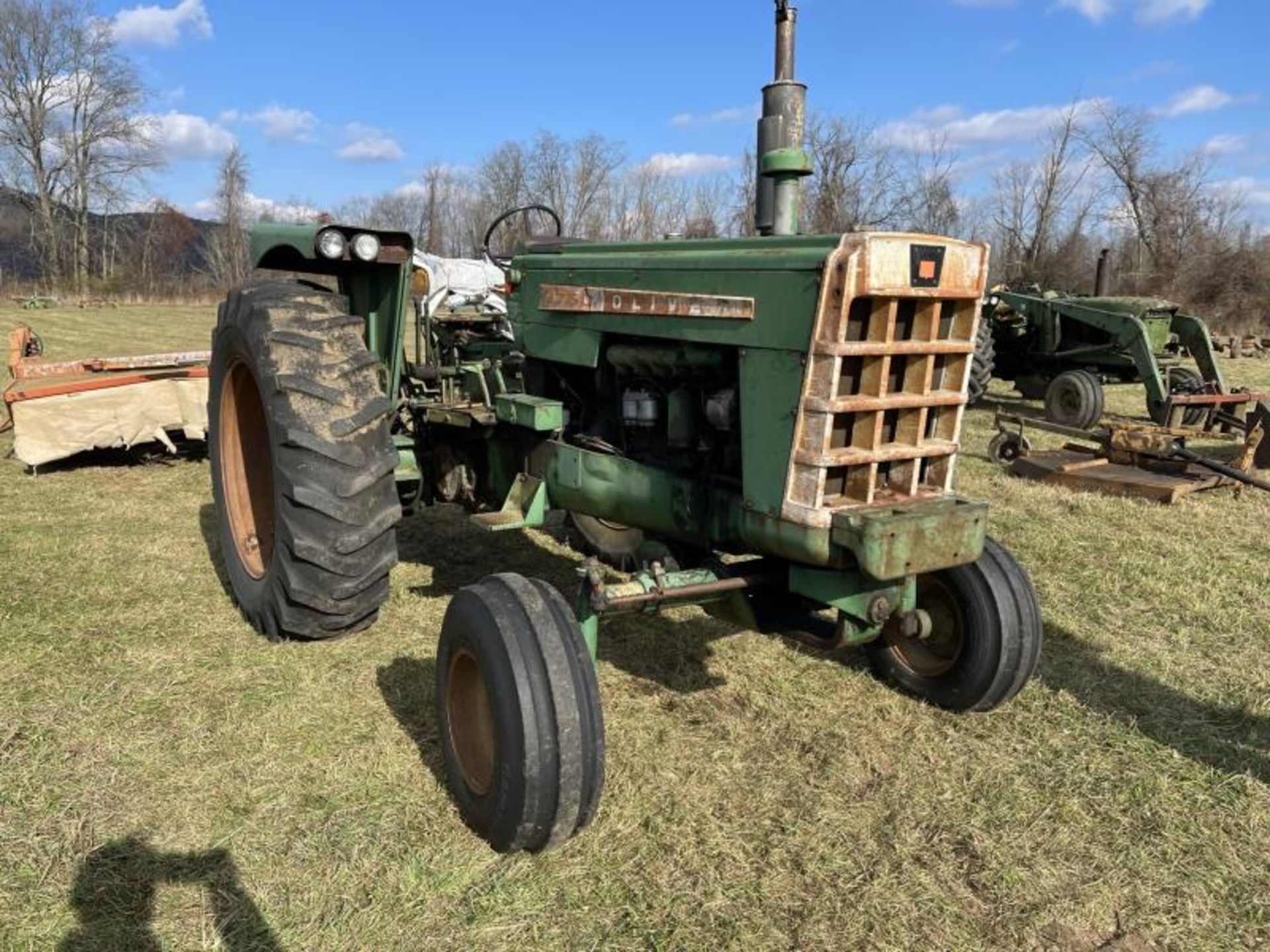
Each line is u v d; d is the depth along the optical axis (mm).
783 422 2502
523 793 2303
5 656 3443
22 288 43719
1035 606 3154
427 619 3990
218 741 2943
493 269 5141
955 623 3293
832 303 2342
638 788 2791
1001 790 2822
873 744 3084
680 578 2818
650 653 3779
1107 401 12359
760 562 3018
